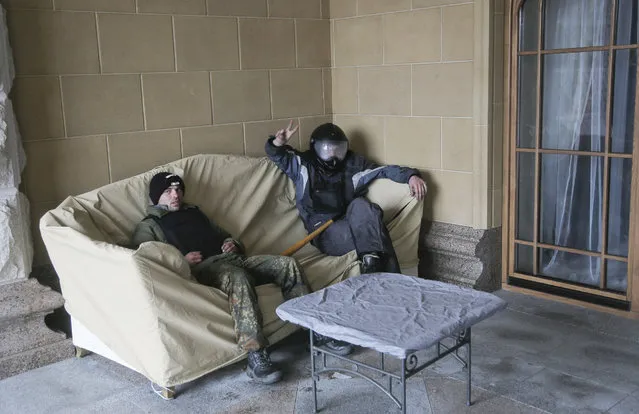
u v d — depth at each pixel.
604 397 2.70
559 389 2.78
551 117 3.71
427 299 2.56
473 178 3.85
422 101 4.05
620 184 3.48
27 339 3.11
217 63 3.93
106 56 3.49
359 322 2.34
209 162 3.66
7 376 3.04
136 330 2.67
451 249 3.94
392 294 2.63
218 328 2.76
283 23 4.23
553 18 3.61
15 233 3.09
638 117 3.32
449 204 4.02
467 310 2.43
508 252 3.97
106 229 3.20
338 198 3.89
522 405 2.65
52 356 3.16
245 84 4.08
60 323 3.39
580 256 3.71
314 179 3.91
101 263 2.72
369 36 4.28
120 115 3.57
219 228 3.47
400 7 4.07
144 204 3.36
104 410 2.71
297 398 2.75
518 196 3.91
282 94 4.29
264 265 3.16
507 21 3.73
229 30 3.96
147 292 2.57
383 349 2.14
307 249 3.80
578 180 3.65
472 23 3.72
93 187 3.52
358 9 4.31
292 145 4.39
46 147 3.33
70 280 2.98
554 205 3.79
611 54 3.38
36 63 3.26
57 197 3.39
